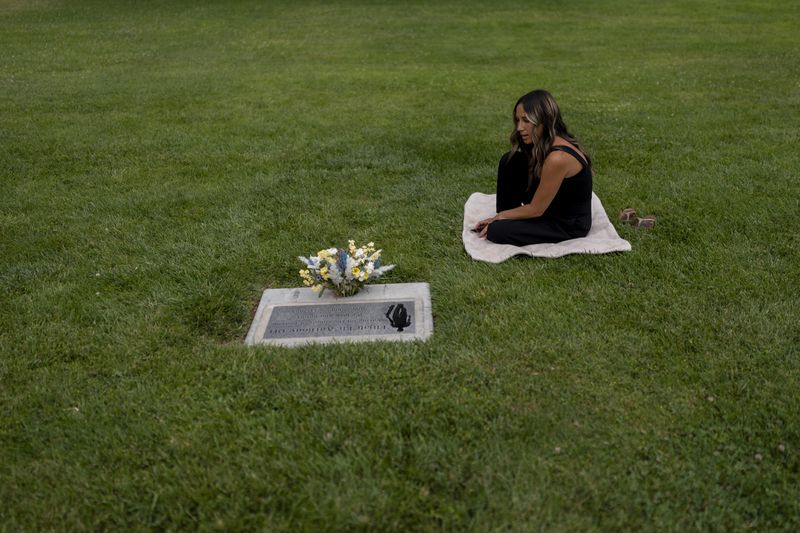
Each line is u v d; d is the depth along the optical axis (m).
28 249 5.34
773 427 3.17
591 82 11.64
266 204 6.22
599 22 19.25
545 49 15.38
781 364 3.64
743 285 4.47
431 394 3.46
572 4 22.78
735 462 2.99
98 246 5.40
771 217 5.55
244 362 3.79
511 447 3.10
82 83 11.88
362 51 15.34
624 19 19.70
